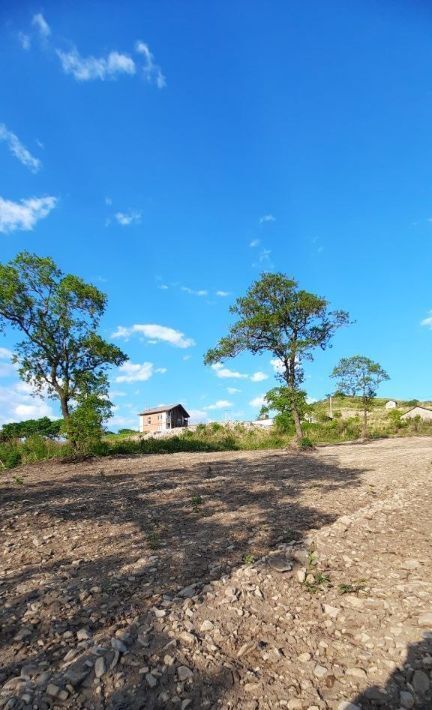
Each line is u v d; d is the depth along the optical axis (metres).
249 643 3.51
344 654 3.36
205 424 36.41
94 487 10.84
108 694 2.96
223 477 12.17
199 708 2.84
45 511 8.05
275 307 25.39
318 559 5.21
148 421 69.44
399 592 4.28
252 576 4.72
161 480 11.85
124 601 4.26
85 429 18.12
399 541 5.89
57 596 4.37
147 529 6.77
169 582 4.69
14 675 3.19
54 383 19.02
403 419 45.56
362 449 21.61
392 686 3.00
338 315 25.45
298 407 24.14
